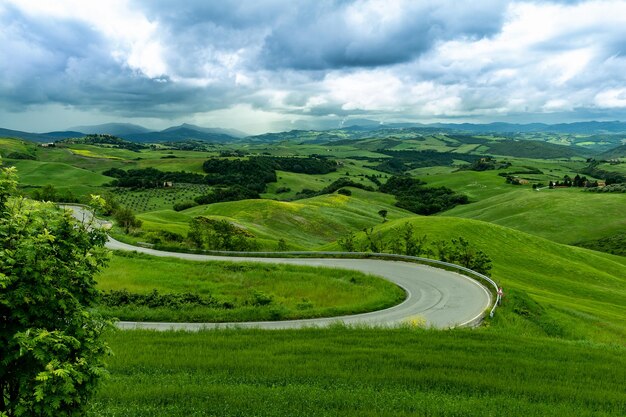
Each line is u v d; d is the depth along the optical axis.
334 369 16.44
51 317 7.46
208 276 43.22
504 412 12.90
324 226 128.38
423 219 90.25
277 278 43.31
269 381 15.14
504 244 78.44
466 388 15.15
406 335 22.39
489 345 20.88
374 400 13.28
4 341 7.09
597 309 46.38
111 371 15.66
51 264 7.51
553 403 14.13
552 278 63.66
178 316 28.81
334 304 35.94
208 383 14.52
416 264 52.78
